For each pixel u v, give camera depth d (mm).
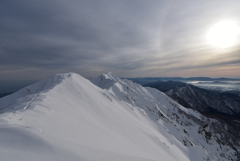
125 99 87375
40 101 24016
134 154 22016
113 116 39531
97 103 41594
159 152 34156
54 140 9828
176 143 64875
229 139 120938
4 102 59781
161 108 134000
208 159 63844
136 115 64125
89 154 9758
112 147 19891
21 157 7184
